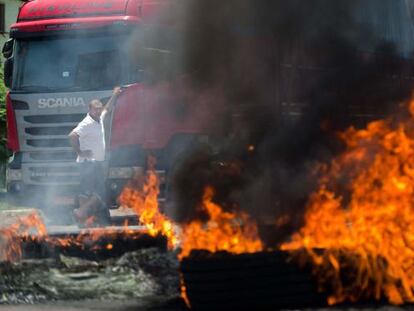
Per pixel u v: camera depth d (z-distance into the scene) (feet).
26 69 123.34
